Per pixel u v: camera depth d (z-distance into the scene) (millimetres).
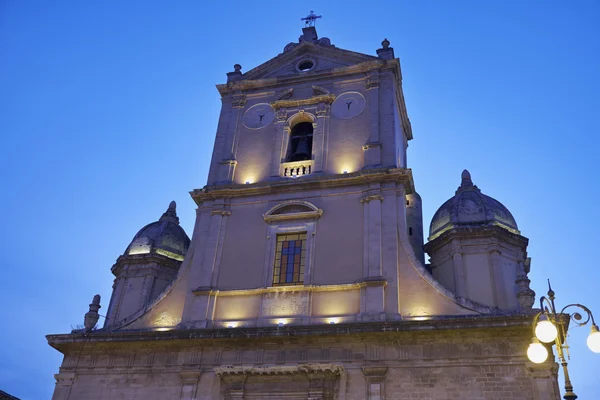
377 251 24641
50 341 24984
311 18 35844
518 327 20859
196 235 27578
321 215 26359
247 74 32875
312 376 21875
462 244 27781
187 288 26094
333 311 23812
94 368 24406
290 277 25328
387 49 31234
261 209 27469
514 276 27203
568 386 14039
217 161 29984
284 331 22781
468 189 30156
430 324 21562
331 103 30219
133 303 31109
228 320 24719
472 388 20562
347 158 28141
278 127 30062
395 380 21328
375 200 25984
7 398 25969
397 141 29922
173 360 23812
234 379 22641
